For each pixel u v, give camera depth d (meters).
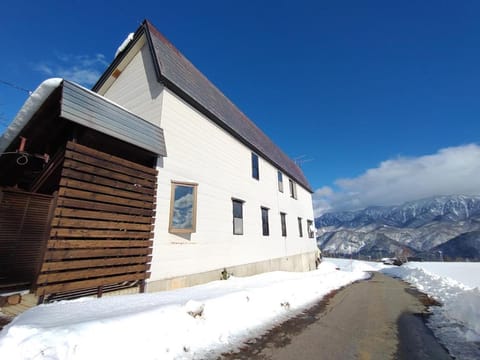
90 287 4.78
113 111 5.76
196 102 8.77
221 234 9.22
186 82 8.92
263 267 12.06
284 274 10.29
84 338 2.50
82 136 5.46
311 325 4.46
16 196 5.75
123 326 2.88
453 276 11.59
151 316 3.26
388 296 7.68
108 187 5.38
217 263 8.70
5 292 5.18
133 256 5.75
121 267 5.41
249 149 12.82
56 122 5.46
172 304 3.78
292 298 6.15
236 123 12.11
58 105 5.14
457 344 3.58
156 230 6.43
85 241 4.79
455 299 6.19
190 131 8.47
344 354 3.21
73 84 5.01
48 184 6.28
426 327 4.44
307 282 8.32
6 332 2.51
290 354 3.19
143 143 6.27
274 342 3.60
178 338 3.17
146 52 8.77
